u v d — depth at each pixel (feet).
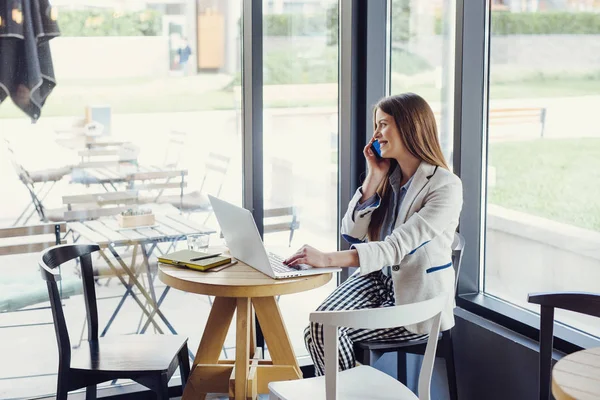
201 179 12.77
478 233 11.55
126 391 12.23
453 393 10.21
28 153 11.71
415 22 12.57
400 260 9.59
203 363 10.57
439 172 9.82
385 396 8.39
